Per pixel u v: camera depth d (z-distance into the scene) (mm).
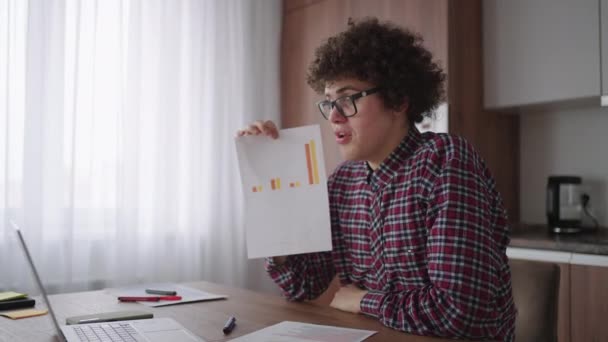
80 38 2426
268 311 1171
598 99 2271
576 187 2373
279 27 3277
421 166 1117
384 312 1040
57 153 2359
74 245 2426
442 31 2408
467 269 976
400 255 1127
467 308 954
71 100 2391
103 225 2502
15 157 2260
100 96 2496
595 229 2449
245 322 1065
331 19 2990
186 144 2824
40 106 2289
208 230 2912
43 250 2332
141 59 2621
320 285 1315
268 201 1229
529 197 2736
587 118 2531
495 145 2633
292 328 1004
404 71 1146
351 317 1116
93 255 2473
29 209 2271
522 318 1275
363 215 1238
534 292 1283
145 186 2662
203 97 2881
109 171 2521
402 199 1132
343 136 1165
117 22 2541
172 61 2742
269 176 1233
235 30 3074
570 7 2266
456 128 2396
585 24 2219
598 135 2496
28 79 2264
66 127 2393
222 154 2973
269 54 3229
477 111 2525
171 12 2754
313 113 3078
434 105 1264
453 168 1057
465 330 953
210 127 2936
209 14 2943
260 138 1246
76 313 1166
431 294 995
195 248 2850
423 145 1167
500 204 1189
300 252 1201
